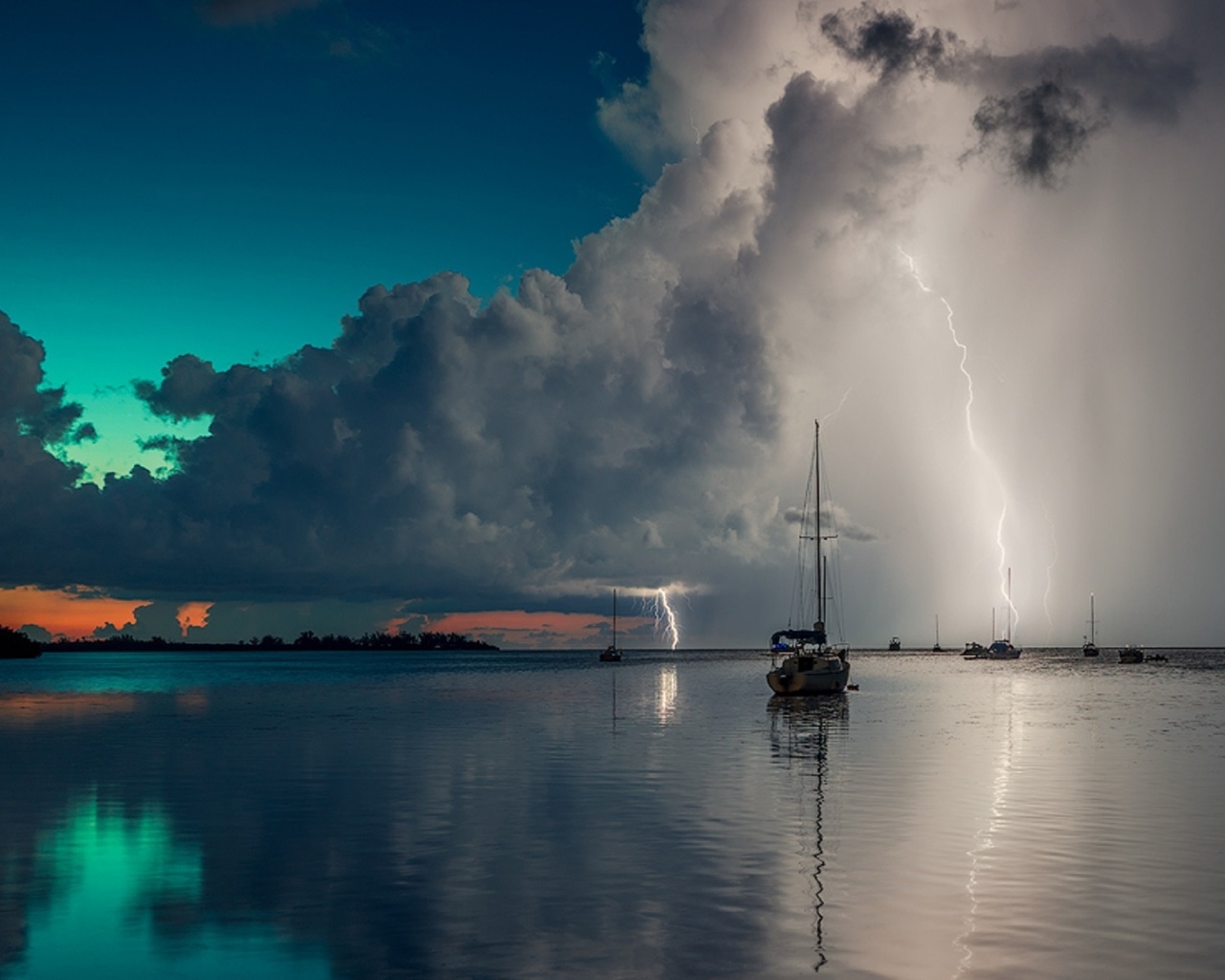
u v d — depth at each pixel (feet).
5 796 114.11
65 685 398.01
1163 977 55.52
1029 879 75.56
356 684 409.08
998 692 337.93
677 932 63.26
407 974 56.34
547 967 57.31
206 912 68.03
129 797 113.19
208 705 270.46
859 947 60.49
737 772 132.05
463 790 118.01
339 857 83.30
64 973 56.80
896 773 130.72
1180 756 149.69
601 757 149.38
